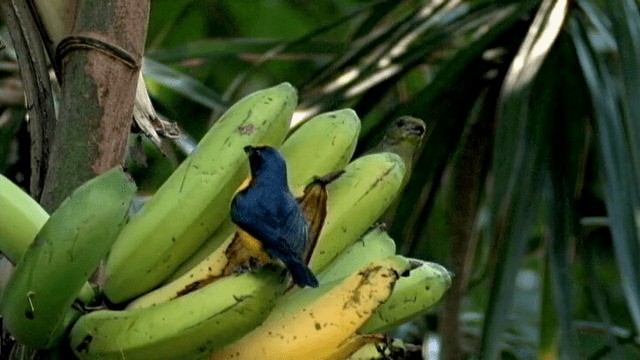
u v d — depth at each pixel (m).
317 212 2.85
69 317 2.82
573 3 3.46
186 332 2.77
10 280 2.77
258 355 2.81
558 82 3.44
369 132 3.46
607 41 3.46
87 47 2.90
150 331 2.77
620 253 3.30
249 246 2.80
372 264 2.83
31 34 2.95
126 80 2.90
